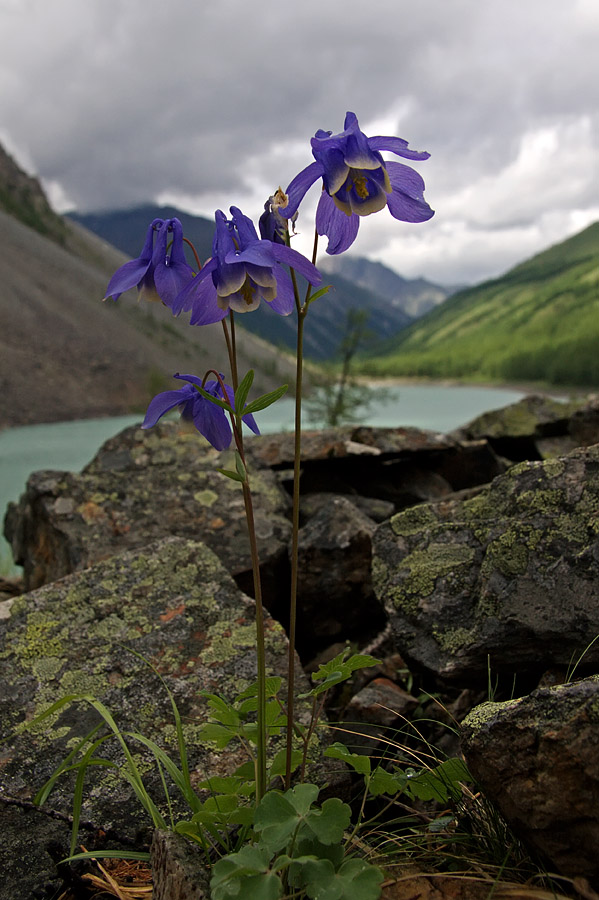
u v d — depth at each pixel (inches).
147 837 86.7
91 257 7455.7
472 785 87.1
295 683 109.0
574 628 92.2
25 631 117.3
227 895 59.1
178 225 71.0
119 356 4480.8
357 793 102.4
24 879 81.4
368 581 156.6
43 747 98.3
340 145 68.9
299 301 70.4
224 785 78.4
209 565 129.0
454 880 68.6
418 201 73.4
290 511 192.4
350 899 57.1
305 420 696.4
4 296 4773.6
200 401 77.4
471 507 119.0
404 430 242.1
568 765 61.9
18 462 1270.9
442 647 103.9
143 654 113.2
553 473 109.0
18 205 7352.4
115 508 180.9
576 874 63.4
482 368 7185.0
